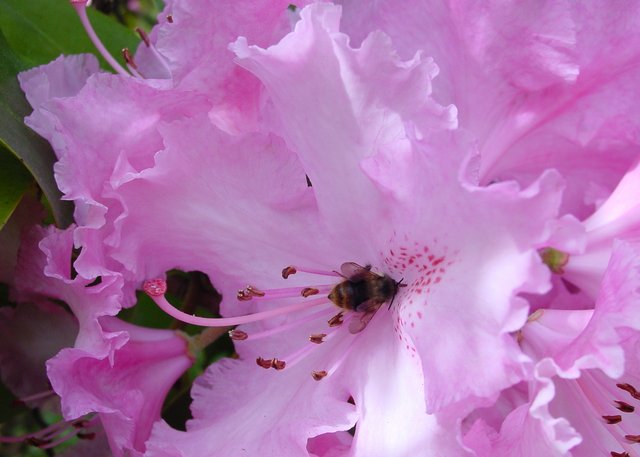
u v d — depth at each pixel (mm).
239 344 252
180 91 238
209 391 248
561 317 231
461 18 239
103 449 268
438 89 247
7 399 280
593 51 243
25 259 247
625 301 206
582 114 250
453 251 214
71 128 234
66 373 226
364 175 231
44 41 302
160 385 253
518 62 241
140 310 295
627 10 240
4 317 265
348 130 227
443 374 209
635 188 242
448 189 208
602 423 237
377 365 236
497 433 224
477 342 206
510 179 262
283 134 240
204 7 232
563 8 233
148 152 242
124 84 235
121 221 234
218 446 236
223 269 249
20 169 248
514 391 236
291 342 250
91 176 235
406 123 214
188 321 238
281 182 240
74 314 254
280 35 240
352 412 234
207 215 243
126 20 371
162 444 233
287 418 237
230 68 238
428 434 219
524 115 251
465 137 203
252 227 244
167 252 247
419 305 221
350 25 247
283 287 248
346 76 222
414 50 245
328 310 250
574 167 261
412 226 221
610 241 244
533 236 197
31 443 276
